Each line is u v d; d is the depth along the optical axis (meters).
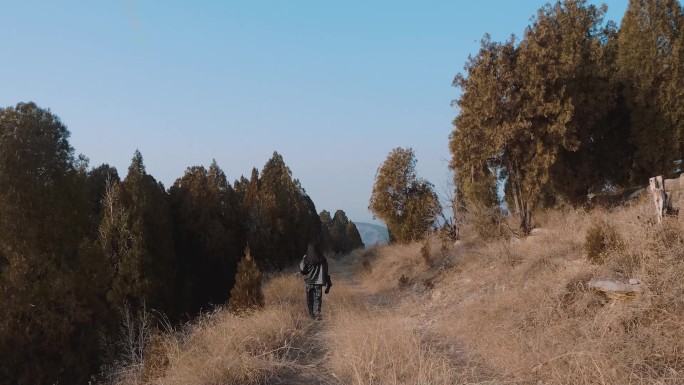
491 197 19.41
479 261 11.71
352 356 6.05
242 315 9.56
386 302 12.87
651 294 5.43
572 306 6.35
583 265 7.38
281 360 6.57
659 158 14.08
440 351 6.56
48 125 11.93
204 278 24.58
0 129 11.27
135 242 17.44
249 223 27.61
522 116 12.72
